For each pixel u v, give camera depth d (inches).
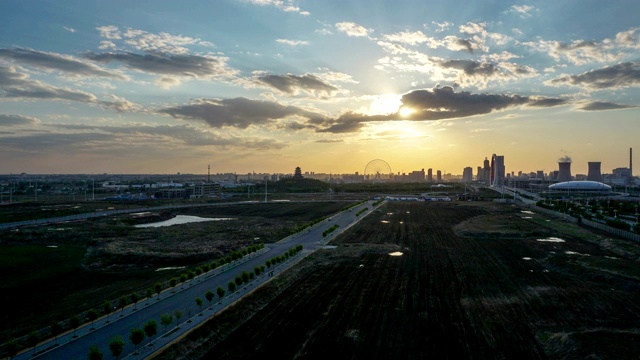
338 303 2092.8
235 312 1924.2
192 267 2984.7
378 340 1641.2
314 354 1520.7
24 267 2955.2
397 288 2354.8
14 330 1759.4
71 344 1593.3
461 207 7603.4
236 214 6860.2
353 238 4119.1
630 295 2230.6
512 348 1573.6
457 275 2655.0
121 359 1459.2
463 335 1692.9
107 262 3085.6
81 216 5826.8
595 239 4018.2
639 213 5679.1
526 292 2283.5
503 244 3786.9
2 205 7337.6
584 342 1556.3
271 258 3006.9
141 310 1963.6
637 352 1478.8
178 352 1528.1
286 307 2038.6
